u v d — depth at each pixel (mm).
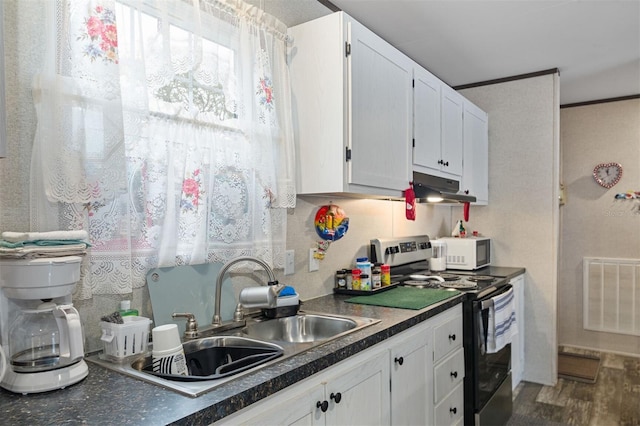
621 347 4219
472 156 3330
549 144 3453
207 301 1627
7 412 906
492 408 2510
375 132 2080
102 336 1257
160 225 1469
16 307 1097
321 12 2320
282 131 1907
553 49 3047
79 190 1209
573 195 4438
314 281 2242
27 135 1204
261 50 1799
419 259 3033
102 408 919
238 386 1035
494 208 3680
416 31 2742
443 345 2102
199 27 1522
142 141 1406
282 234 1932
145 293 1465
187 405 929
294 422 1174
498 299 2496
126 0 1345
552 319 3434
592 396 3203
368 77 2035
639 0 2359
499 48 3023
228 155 1672
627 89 3990
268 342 1396
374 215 2781
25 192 1198
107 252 1315
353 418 1429
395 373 1679
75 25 1226
